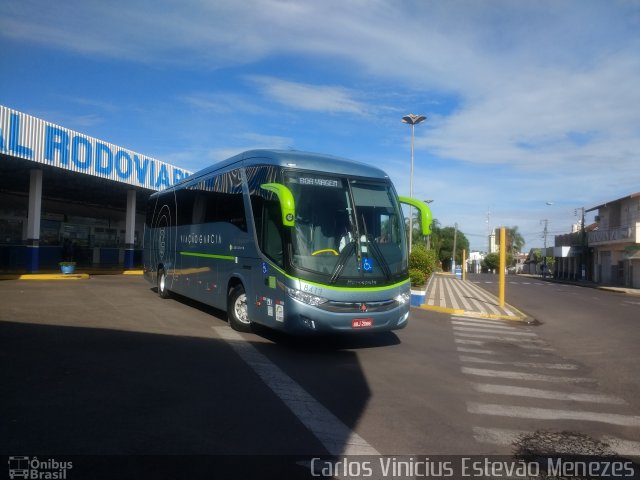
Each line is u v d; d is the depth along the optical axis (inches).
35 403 225.6
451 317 645.9
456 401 267.3
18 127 699.4
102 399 234.8
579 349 445.7
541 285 1705.2
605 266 1962.4
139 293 655.1
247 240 395.5
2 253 973.2
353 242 353.4
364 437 209.8
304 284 334.3
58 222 1193.4
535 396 286.0
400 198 403.9
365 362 339.9
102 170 862.5
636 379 334.6
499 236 765.9
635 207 1756.9
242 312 411.2
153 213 678.5
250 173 397.1
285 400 248.4
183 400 239.5
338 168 370.6
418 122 1268.5
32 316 431.5
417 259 905.5
